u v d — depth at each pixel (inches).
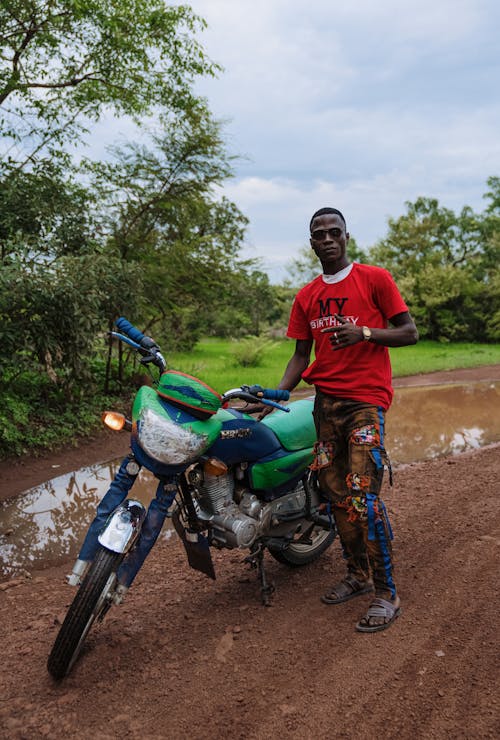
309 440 140.9
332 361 129.0
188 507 125.5
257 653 114.7
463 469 237.9
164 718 96.7
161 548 171.3
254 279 559.2
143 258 472.1
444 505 194.7
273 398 126.6
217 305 561.6
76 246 379.6
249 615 129.7
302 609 131.9
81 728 94.5
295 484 140.8
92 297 306.5
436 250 1519.4
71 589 147.3
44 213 357.4
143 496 229.6
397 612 125.6
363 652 113.6
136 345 123.5
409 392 490.6
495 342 1302.9
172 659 113.3
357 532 131.9
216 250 500.7
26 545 182.7
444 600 132.0
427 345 1227.9
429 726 92.6
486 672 105.0
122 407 368.2
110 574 106.7
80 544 183.5
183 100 469.7
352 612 129.6
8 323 287.0
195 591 141.9
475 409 397.4
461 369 681.0
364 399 125.6
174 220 497.7
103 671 109.8
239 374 588.4
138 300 374.0
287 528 139.9
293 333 141.9
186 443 112.3
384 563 123.3
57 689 104.9
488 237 1536.7
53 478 251.9
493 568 146.3
